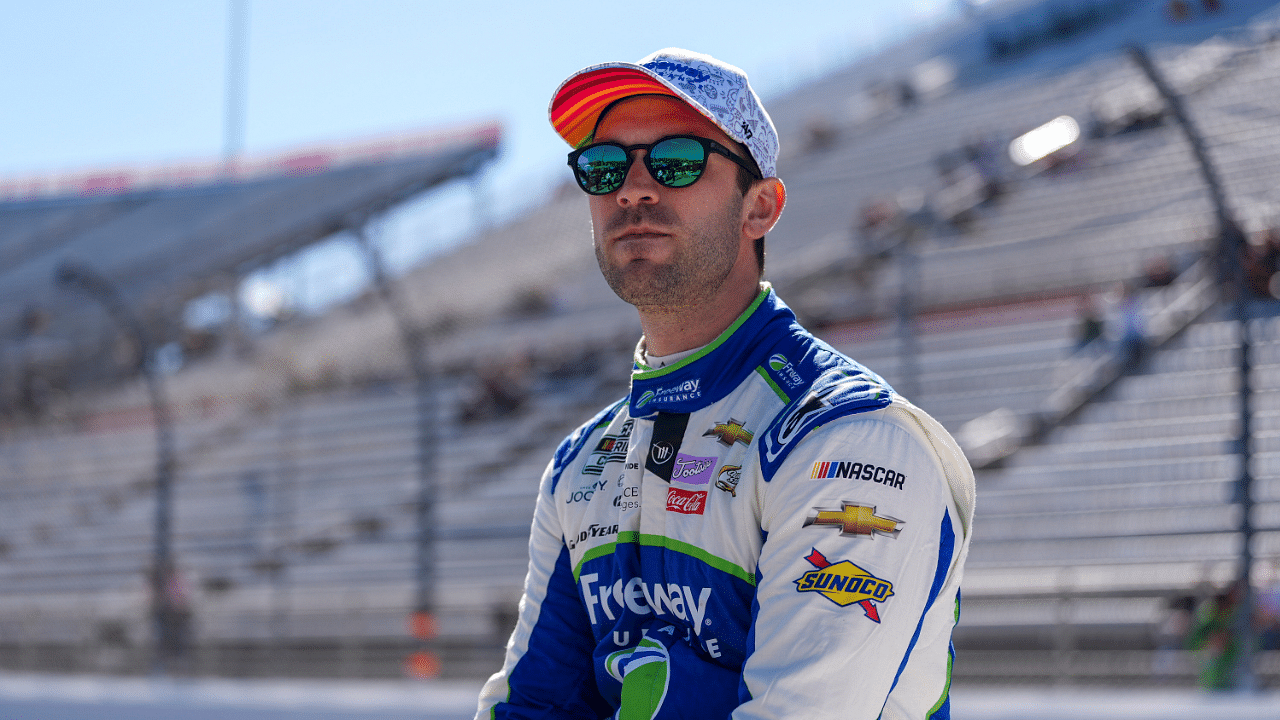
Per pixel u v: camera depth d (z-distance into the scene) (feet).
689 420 12.10
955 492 11.46
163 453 88.84
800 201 160.56
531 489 103.81
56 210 227.81
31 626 98.07
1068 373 90.89
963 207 133.49
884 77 222.48
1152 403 83.56
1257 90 137.49
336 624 87.04
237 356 154.71
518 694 13.50
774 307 12.56
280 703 57.11
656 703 11.37
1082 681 56.90
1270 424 77.20
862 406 11.02
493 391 117.70
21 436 147.02
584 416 111.45
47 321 178.50
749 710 10.45
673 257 12.05
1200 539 68.90
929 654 11.33
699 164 11.99
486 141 205.98
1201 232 101.86
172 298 166.50
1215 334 87.86
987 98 179.93
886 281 116.06
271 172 220.23
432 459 80.69
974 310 101.81
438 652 76.38
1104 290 99.25
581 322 134.82
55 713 62.69
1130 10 204.74
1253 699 44.01
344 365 136.56
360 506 110.93
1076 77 171.83
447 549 99.19
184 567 109.60
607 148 12.32
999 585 61.31
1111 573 61.31
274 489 120.37
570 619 13.50
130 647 88.89
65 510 130.21
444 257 188.44
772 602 10.74
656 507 11.98
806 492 10.79
